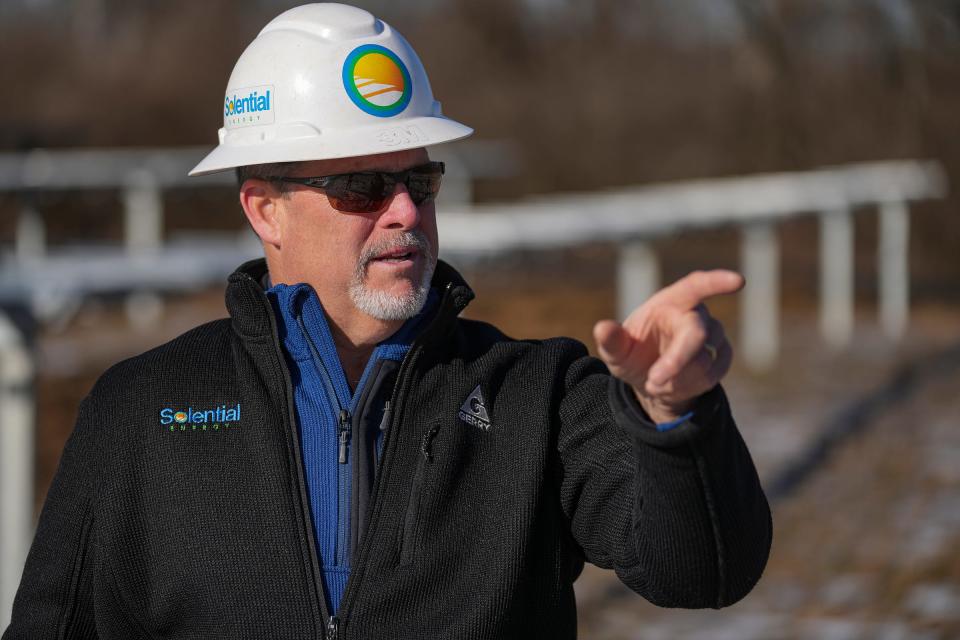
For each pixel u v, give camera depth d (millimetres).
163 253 13453
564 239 21953
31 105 56688
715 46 60500
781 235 53531
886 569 14648
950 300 41250
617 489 5223
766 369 28672
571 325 33469
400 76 5832
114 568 5473
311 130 5688
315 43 5832
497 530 5246
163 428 5488
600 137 59719
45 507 5707
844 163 48031
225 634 5289
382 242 5555
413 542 5242
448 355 5551
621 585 14531
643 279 24578
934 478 18719
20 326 9406
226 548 5320
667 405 4516
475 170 43406
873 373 28219
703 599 4895
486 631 5133
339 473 5402
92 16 67875
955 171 44000
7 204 42375
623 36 66312
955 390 26047
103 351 29625
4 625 9273
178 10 65938
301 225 5641
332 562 5320
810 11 46844
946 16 36250
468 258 20844
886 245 35406
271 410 5441
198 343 5770
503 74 66688
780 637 12617
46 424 22172
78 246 37750
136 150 55500
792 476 19047
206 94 59594
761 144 51781
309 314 5570
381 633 5156
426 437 5320
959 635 12484
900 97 42875
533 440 5336
